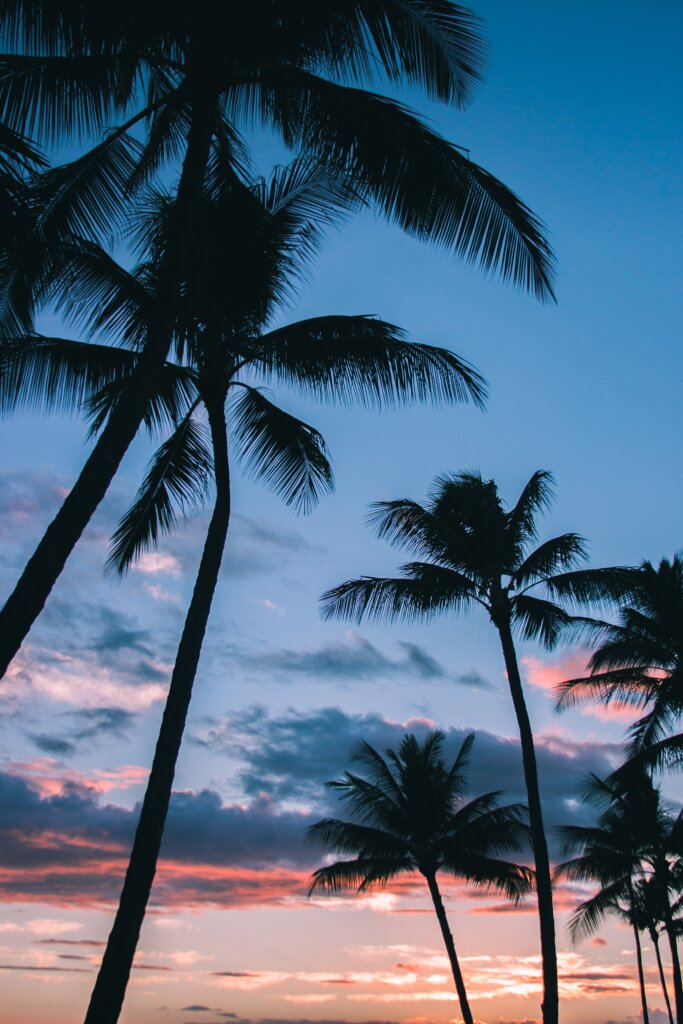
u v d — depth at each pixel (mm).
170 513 14039
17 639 5898
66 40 8352
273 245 12078
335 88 8938
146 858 8680
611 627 23438
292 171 12164
